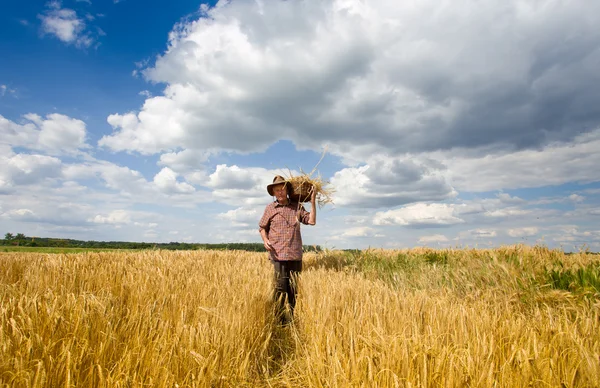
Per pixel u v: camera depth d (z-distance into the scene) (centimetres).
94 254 965
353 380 247
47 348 246
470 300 521
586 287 484
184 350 283
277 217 628
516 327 320
